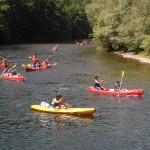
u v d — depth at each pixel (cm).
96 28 7756
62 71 4397
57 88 3350
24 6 11069
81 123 2314
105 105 2748
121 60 5594
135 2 6206
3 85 3484
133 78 3888
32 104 2770
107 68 4659
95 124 2297
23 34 11119
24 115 2483
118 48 7144
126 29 6266
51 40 12056
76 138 2055
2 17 9731
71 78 3884
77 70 4481
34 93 3141
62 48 8175
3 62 4838
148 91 3222
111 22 6675
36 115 2483
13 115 2480
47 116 2462
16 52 6869
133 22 6131
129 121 2358
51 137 2067
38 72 4325
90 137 2069
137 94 3038
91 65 4969
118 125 2273
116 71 4391
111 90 3108
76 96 3038
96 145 1955
